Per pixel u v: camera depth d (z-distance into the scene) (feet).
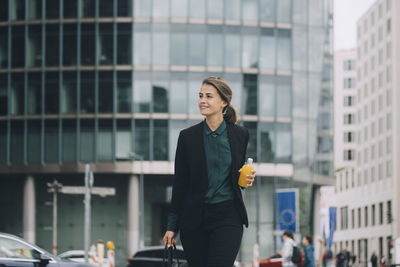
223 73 193.67
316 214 209.87
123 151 188.96
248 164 16.30
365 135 329.93
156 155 188.96
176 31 191.93
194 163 16.44
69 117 189.78
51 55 191.72
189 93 191.52
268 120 196.13
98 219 193.88
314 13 201.57
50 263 50.65
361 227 328.49
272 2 197.57
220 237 16.03
